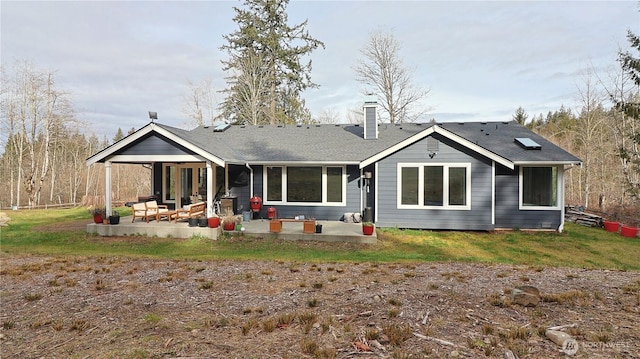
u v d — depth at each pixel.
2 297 4.71
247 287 5.14
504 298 4.42
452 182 11.85
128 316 4.00
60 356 3.05
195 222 11.09
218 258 7.72
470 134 14.26
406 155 12.09
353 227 11.62
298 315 3.92
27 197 29.05
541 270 6.16
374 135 14.52
